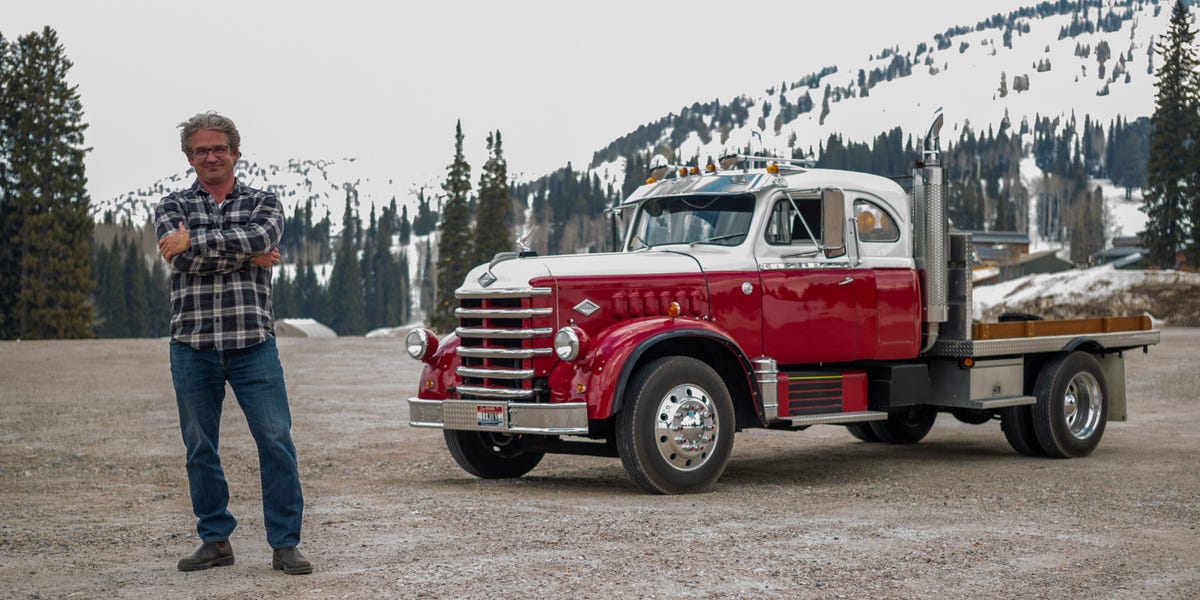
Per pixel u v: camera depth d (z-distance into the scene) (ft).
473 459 30.99
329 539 21.04
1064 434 35.94
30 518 24.16
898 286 33.71
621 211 34.30
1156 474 31.71
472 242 277.44
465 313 29.01
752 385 29.22
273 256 17.98
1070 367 36.29
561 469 33.73
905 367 33.94
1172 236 234.58
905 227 34.32
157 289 490.90
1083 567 18.74
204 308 17.70
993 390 35.24
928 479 30.73
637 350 26.94
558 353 26.84
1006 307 203.41
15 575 18.16
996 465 34.27
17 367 83.10
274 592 16.83
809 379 31.86
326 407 53.78
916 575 17.98
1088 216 518.78
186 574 18.12
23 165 210.59
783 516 23.54
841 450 39.01
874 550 19.86
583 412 26.76
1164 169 235.40
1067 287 202.49
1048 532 21.89
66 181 214.28
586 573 17.95
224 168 17.80
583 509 24.52
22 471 32.68
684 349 29.43
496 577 17.69
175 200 17.65
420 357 30.35
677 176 34.32
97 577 17.97
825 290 32.09
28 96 213.05
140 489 29.01
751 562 18.79
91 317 215.51
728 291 30.22
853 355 32.68
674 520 22.93
